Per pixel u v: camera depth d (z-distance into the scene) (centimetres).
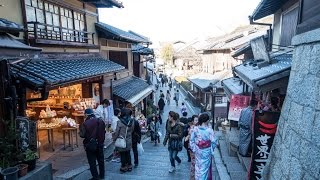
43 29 912
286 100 495
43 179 598
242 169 773
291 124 430
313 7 423
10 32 545
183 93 4200
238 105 1177
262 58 911
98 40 1416
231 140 975
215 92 1897
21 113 687
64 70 862
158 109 2419
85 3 1263
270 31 1223
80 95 1286
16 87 671
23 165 551
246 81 749
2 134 635
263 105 803
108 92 1441
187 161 952
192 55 5788
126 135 794
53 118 996
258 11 1020
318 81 361
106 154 969
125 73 1895
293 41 502
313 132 345
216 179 761
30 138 592
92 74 961
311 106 367
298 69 454
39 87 675
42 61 873
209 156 621
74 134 1132
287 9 978
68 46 1064
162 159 980
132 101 1505
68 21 1117
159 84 5203
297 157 377
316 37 379
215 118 1992
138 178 762
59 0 1016
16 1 781
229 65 2731
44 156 878
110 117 1159
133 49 2134
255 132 599
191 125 833
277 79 608
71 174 722
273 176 462
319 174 312
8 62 607
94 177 704
